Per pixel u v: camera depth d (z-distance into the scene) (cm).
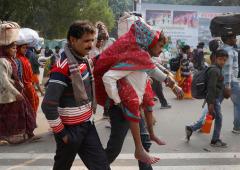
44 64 1855
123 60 397
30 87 735
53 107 361
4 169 591
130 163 611
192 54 2091
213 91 678
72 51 373
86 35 368
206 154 663
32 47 1046
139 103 409
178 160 630
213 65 690
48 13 3272
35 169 592
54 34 3619
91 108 393
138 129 401
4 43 686
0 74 682
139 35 403
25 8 2769
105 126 857
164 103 1107
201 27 3450
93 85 395
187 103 1210
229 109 1096
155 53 418
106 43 762
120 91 399
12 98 697
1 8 2683
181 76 1312
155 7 3400
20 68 711
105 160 391
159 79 441
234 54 764
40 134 787
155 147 700
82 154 392
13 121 711
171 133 805
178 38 3441
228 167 600
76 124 379
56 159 389
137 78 405
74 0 3388
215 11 3447
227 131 825
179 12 3416
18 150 685
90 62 403
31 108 734
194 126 738
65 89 372
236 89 784
